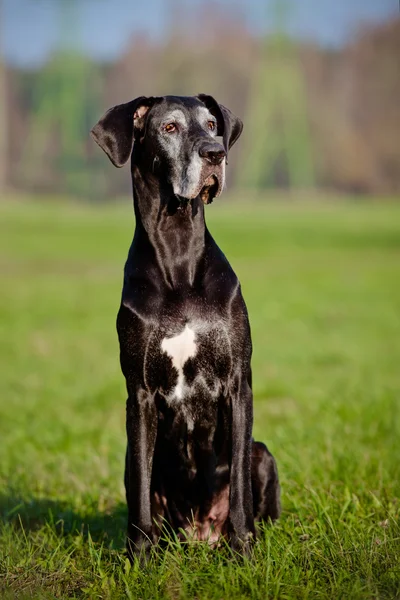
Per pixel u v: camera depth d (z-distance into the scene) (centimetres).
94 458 930
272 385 1431
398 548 540
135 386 576
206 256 584
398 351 1784
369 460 798
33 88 9438
